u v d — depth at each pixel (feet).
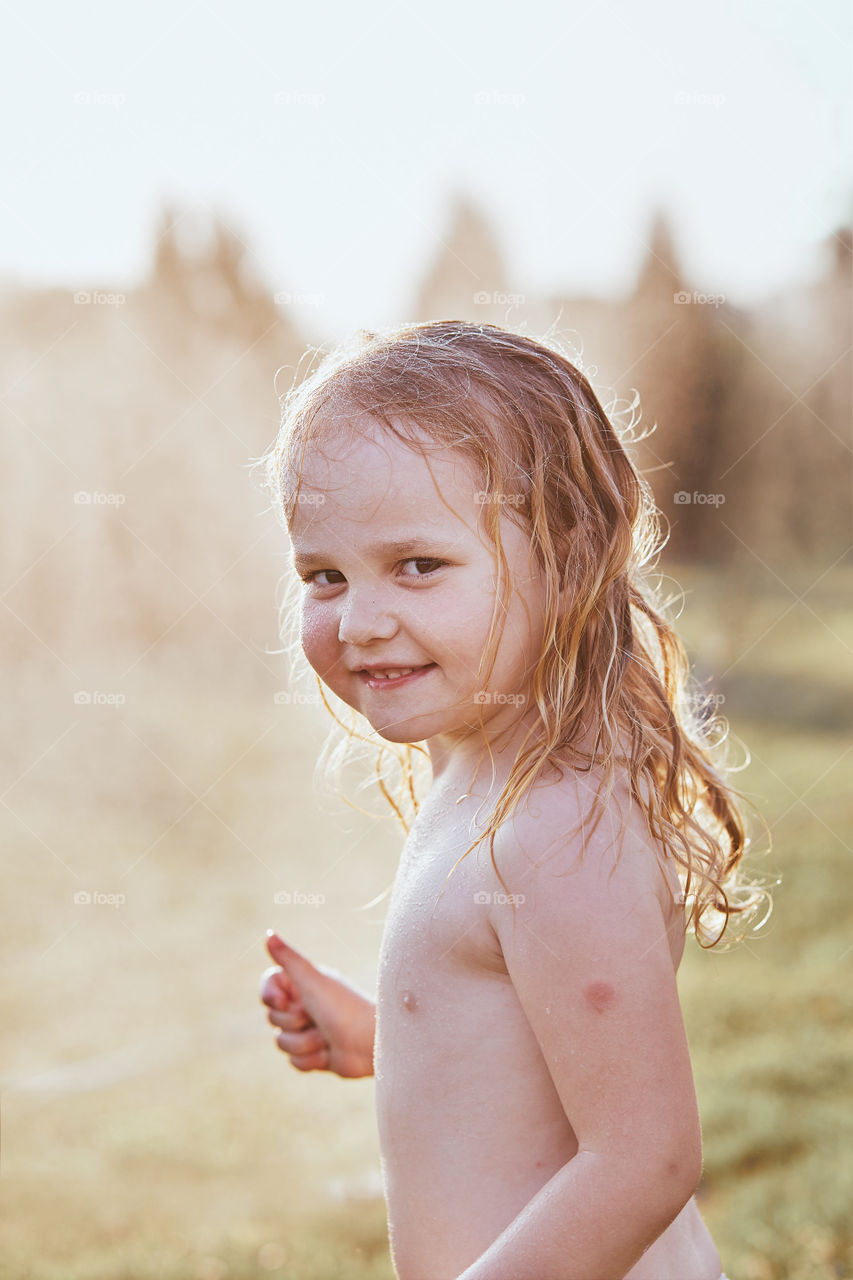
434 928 2.88
